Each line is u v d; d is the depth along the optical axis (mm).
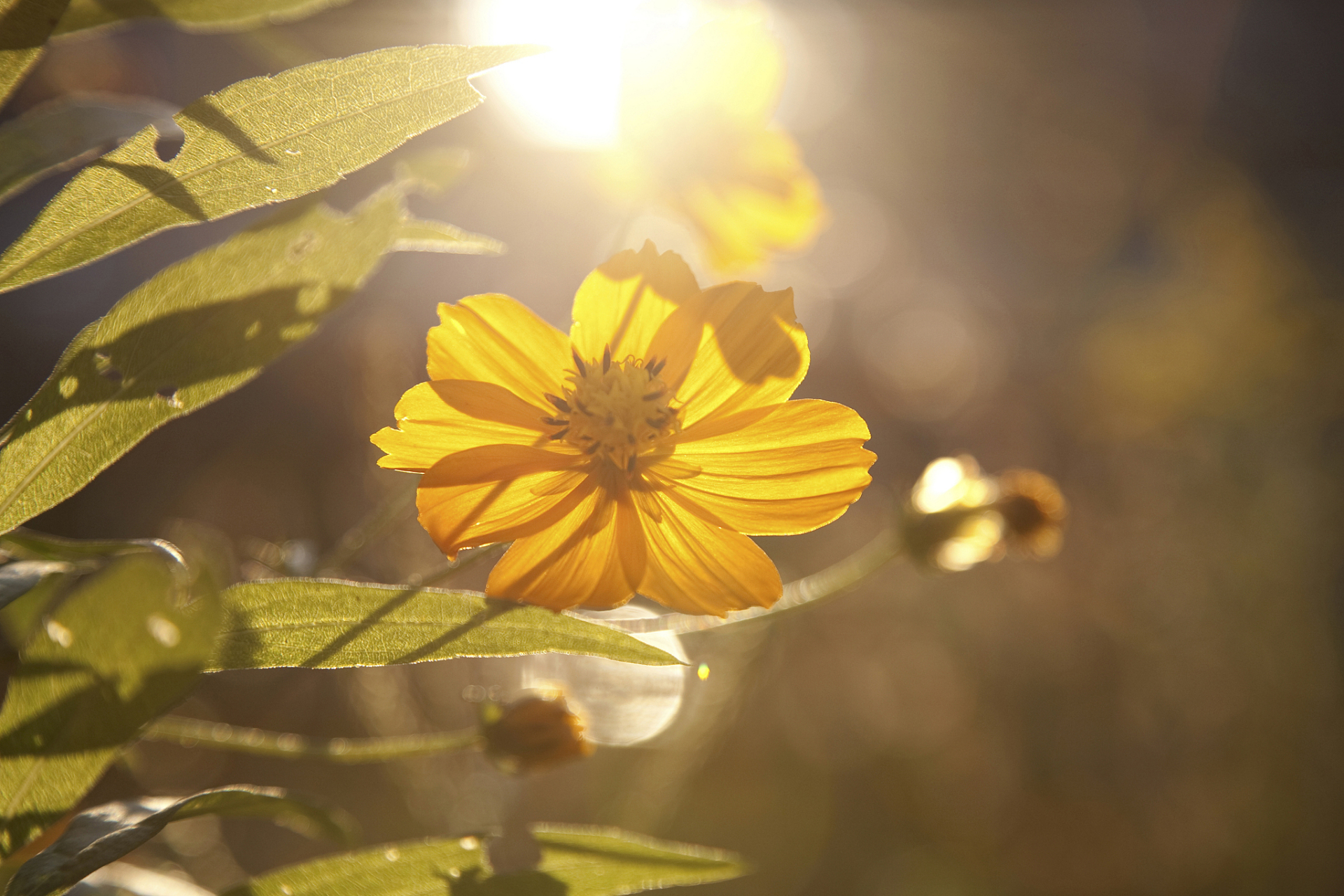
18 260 326
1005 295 1265
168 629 315
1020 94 1343
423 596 328
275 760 555
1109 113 1331
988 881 669
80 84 534
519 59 328
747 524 366
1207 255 870
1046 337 1176
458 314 368
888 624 792
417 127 329
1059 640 781
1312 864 656
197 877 430
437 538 354
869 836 677
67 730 316
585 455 370
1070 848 696
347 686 452
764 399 375
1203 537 761
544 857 344
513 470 359
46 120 351
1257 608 719
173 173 326
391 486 447
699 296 373
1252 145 1349
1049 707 757
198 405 335
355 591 326
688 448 373
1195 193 979
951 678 772
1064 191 1300
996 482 444
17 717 315
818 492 367
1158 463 832
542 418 369
